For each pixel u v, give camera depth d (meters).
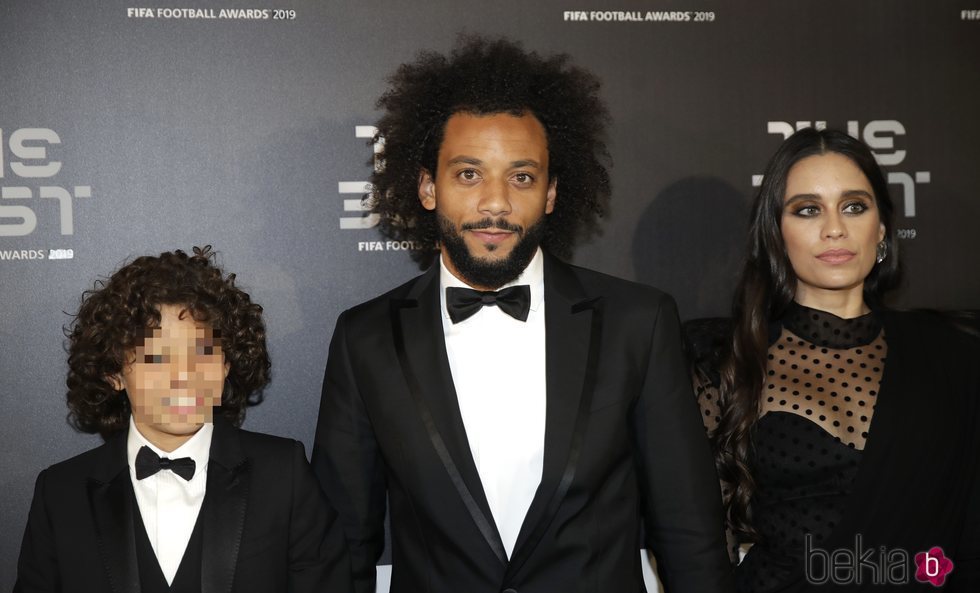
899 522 1.76
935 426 1.78
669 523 1.65
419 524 1.63
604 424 1.61
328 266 2.26
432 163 1.73
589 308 1.69
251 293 2.23
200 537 1.63
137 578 1.56
